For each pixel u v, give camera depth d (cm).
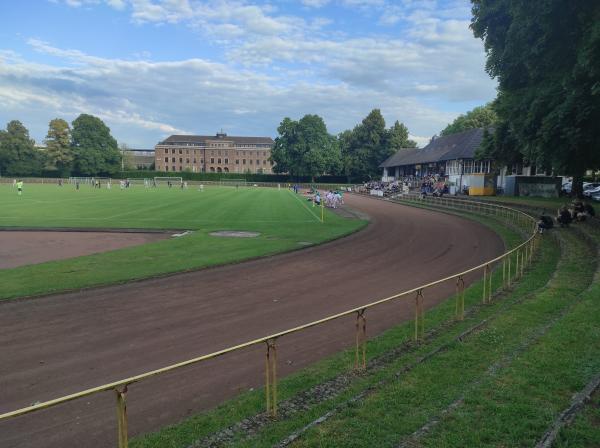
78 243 2261
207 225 2975
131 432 626
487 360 733
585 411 525
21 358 880
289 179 11831
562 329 814
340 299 1304
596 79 1792
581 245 1862
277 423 586
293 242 2295
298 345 954
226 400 717
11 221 3064
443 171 7138
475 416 529
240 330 1045
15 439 609
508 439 482
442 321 1048
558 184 4731
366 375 735
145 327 1055
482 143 4438
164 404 707
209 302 1259
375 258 1927
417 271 1683
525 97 2323
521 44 1980
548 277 1451
